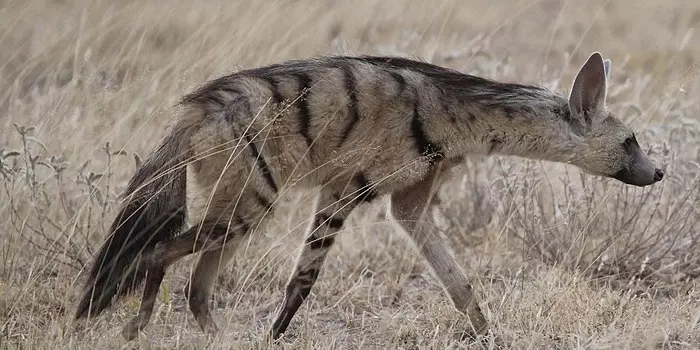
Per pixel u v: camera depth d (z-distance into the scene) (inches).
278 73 394.9
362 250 496.1
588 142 425.1
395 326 406.0
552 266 466.9
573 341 382.0
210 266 398.3
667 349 383.6
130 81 582.2
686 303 421.1
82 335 382.6
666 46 844.0
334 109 393.4
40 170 494.3
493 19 897.5
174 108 406.9
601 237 494.3
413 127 402.0
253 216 392.2
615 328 393.7
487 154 420.8
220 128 381.1
